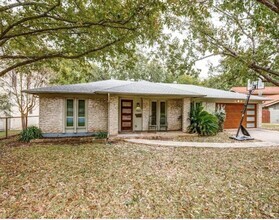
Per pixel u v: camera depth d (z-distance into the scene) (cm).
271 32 661
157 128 1491
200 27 799
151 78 3356
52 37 929
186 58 858
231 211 403
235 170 647
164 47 862
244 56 673
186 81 3127
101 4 646
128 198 459
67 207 419
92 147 989
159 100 1494
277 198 452
